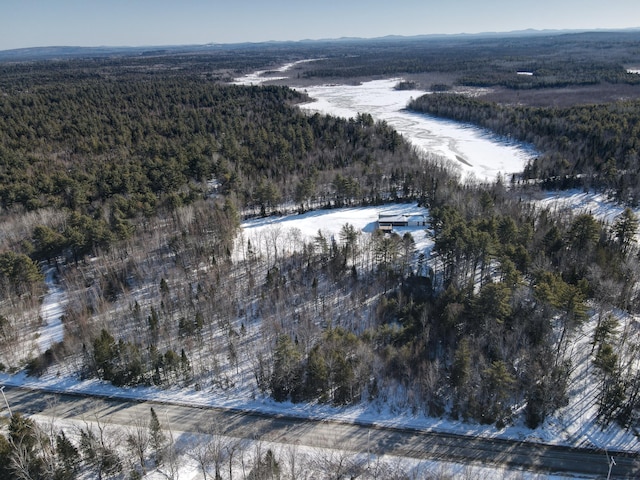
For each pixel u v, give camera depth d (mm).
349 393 60094
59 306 81375
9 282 80500
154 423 51781
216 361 65562
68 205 110438
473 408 56844
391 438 55656
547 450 53656
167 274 88375
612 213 114250
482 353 61438
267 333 72250
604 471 51188
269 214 118125
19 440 47750
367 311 75938
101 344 63281
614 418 56344
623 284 72750
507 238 83750
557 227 90562
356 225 109562
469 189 117188
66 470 48562
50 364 68062
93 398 62500
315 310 77000
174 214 103938
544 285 63250
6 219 102688
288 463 51906
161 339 71500
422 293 76625
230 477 47938
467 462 52406
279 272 87562
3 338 70438
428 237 99812
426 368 60469
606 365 55188
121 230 92938
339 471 50062
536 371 57031
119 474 51125
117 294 83000
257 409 60250
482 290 66500
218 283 83000
